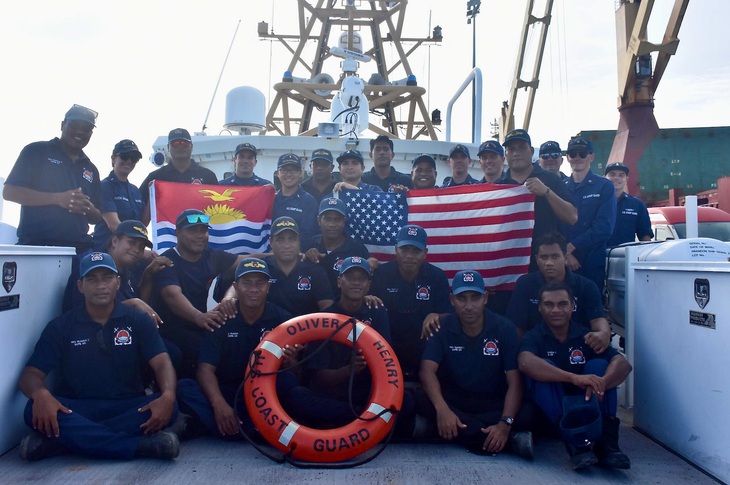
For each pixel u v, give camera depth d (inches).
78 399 147.8
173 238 216.4
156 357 151.1
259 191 224.2
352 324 156.4
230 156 294.5
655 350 162.4
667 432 154.9
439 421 151.1
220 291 195.8
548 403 148.7
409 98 397.7
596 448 140.4
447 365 162.1
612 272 225.3
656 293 162.1
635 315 175.6
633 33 561.3
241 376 163.5
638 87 569.6
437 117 410.0
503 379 160.9
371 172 258.1
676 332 151.2
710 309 136.3
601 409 142.8
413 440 158.4
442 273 189.2
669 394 154.1
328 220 198.1
